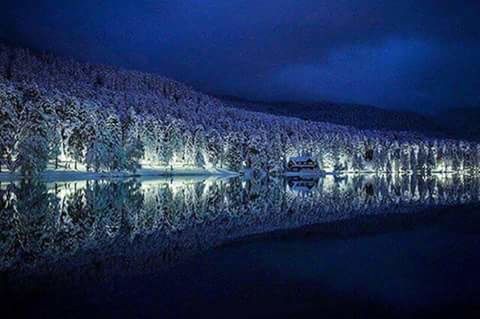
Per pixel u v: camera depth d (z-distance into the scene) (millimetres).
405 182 129750
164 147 146875
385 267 20234
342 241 27312
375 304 14984
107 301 15258
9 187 72938
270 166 183500
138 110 195000
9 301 15336
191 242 27500
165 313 14070
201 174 159375
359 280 18016
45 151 93750
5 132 91125
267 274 18984
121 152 121438
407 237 28625
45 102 107750
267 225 35500
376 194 76312
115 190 75812
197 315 13898
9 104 93812
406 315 13945
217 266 20562
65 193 65562
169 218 41000
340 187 100062
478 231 31062
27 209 44906
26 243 27656
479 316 13859
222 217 41531
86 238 29656
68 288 16922
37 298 15648
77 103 116125
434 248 24641
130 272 19547
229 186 97625
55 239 29266
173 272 19422
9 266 20938
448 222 36344
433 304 14969
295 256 22719
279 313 14109
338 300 15391
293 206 52625
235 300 15367
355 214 43344
